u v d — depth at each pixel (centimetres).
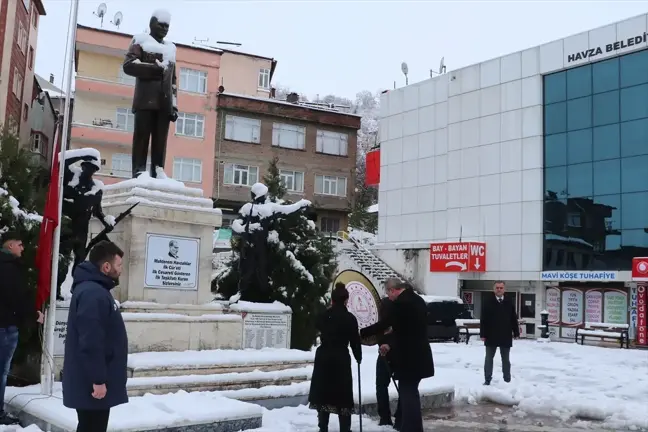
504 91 3183
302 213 1261
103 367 441
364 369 1150
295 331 1170
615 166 2752
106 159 3784
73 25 780
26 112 3759
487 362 1130
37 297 730
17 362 824
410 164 3631
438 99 3519
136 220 900
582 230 2830
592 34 2856
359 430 740
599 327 2355
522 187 3067
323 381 684
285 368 940
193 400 715
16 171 890
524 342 2464
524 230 3034
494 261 3131
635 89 2717
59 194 754
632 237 2661
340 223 4444
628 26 2731
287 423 745
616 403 965
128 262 892
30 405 671
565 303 2864
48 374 729
